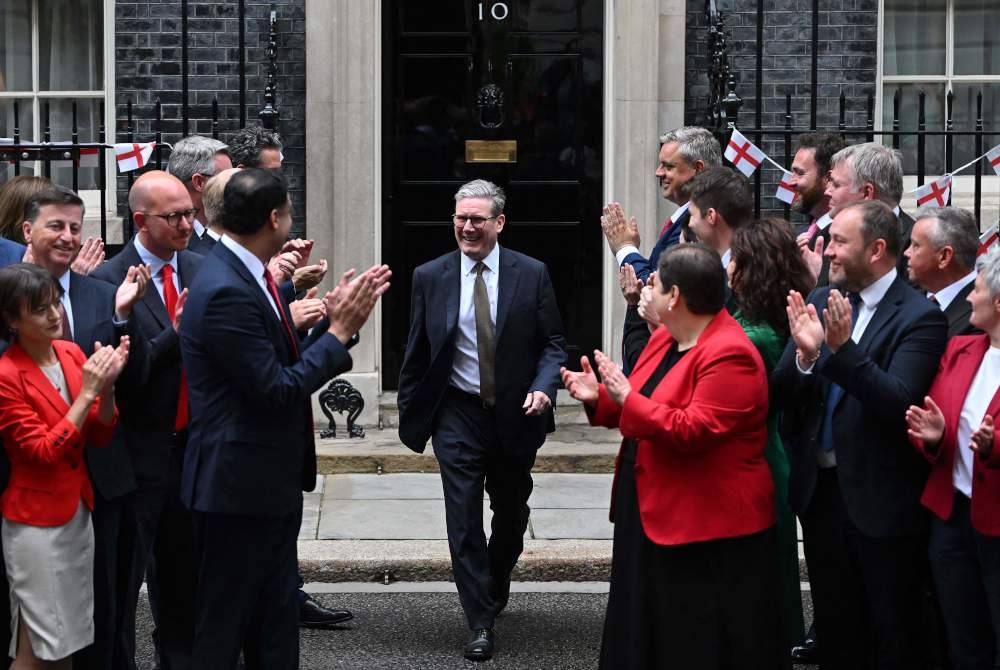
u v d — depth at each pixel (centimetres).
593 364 920
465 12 907
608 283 906
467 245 616
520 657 593
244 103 859
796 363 510
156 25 893
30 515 481
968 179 927
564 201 916
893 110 916
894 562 500
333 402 874
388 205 915
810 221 902
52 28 924
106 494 505
